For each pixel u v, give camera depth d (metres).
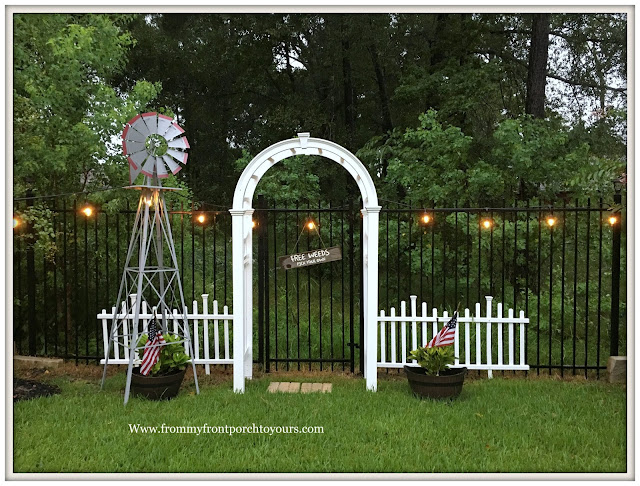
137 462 3.87
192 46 17.89
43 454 3.94
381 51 14.43
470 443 4.17
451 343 5.13
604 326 7.60
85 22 7.56
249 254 5.86
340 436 4.29
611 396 5.21
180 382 5.27
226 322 5.98
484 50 14.23
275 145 5.43
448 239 8.37
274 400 5.11
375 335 5.43
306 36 16.08
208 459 3.91
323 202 14.53
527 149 8.11
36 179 6.96
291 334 7.54
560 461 3.87
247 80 17.30
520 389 5.45
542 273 8.41
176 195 8.46
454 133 8.51
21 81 6.35
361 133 16.38
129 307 6.09
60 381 5.71
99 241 7.34
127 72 17.22
